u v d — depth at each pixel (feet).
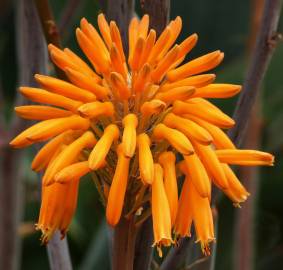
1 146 2.91
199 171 1.96
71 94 2.01
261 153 2.00
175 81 2.05
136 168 2.01
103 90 2.02
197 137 1.96
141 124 2.02
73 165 1.96
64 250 2.32
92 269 3.51
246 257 2.81
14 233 3.03
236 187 2.00
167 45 2.09
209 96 2.04
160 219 1.95
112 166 2.02
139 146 1.98
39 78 2.00
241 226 2.82
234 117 2.23
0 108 3.00
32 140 1.98
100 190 2.03
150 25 2.19
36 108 2.03
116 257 2.06
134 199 2.03
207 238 1.97
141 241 2.16
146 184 1.96
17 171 2.97
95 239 3.92
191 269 2.31
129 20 2.25
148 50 2.03
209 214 1.98
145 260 2.17
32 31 2.40
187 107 2.00
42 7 2.25
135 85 2.02
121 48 2.06
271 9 2.20
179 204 2.00
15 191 2.99
